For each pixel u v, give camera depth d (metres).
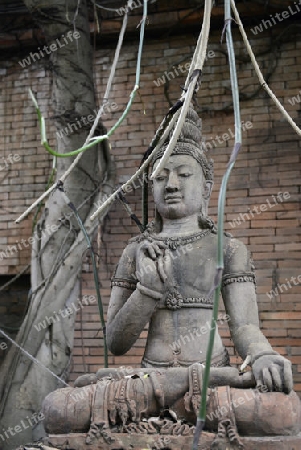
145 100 7.63
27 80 8.04
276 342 6.61
